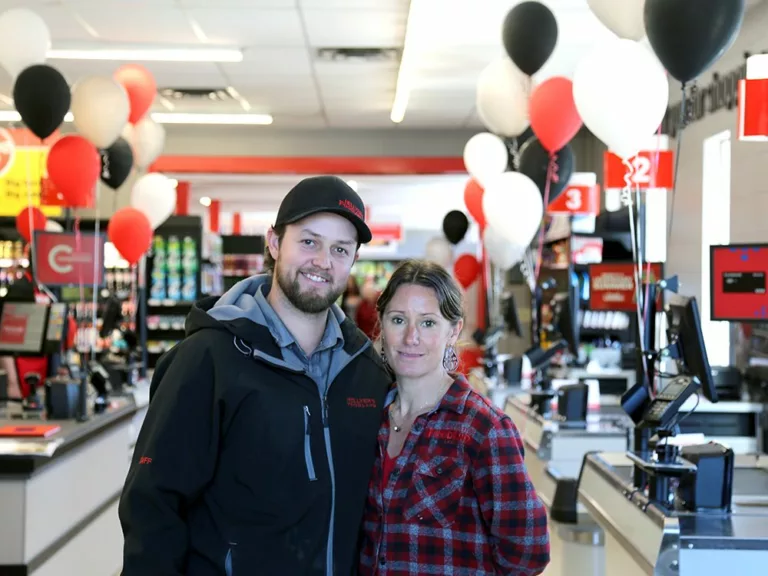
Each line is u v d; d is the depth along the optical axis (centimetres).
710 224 733
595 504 336
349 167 1201
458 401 202
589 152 1111
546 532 200
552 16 538
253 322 203
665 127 828
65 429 419
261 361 201
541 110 566
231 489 196
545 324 834
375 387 217
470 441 199
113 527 489
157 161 1189
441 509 199
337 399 210
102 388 494
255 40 765
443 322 207
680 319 307
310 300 204
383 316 211
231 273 1619
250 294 220
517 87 630
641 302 354
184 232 1254
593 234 926
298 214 201
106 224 1141
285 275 205
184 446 194
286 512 194
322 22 711
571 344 589
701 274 734
